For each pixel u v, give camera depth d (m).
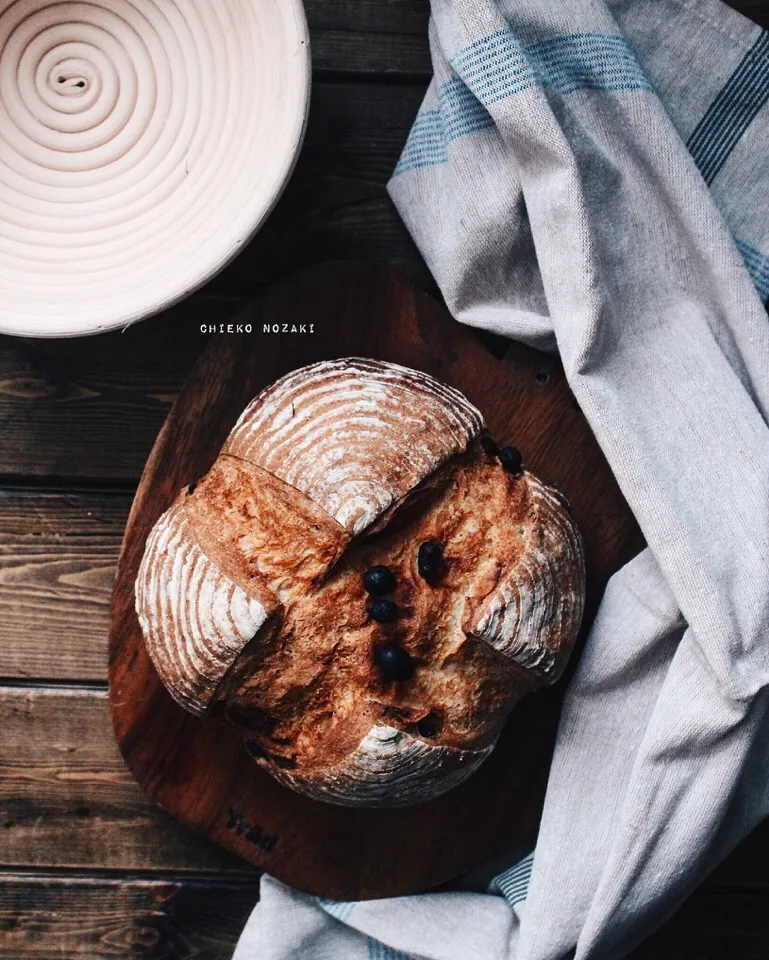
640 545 0.73
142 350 0.74
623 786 0.71
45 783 0.74
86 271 0.69
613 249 0.70
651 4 0.70
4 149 0.70
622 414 0.68
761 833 0.75
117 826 0.75
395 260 0.74
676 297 0.70
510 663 0.68
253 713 0.69
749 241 0.71
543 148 0.68
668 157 0.69
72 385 0.74
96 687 0.74
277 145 0.65
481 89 0.68
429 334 0.73
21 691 0.74
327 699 0.67
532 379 0.73
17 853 0.74
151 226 0.70
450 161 0.70
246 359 0.72
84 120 0.70
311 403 0.68
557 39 0.69
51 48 0.70
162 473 0.71
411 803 0.69
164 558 0.68
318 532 0.66
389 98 0.73
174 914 0.75
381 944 0.73
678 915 0.75
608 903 0.69
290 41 0.64
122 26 0.70
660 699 0.69
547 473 0.73
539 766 0.73
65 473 0.74
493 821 0.73
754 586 0.68
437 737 0.67
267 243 0.73
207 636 0.66
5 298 0.68
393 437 0.67
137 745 0.72
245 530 0.67
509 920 0.72
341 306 0.72
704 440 0.69
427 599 0.67
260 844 0.73
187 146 0.70
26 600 0.74
